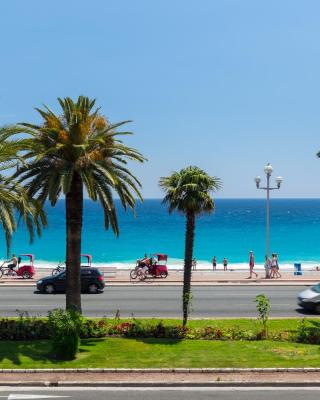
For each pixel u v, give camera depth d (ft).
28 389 47.16
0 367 51.39
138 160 69.41
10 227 58.34
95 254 240.53
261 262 209.97
